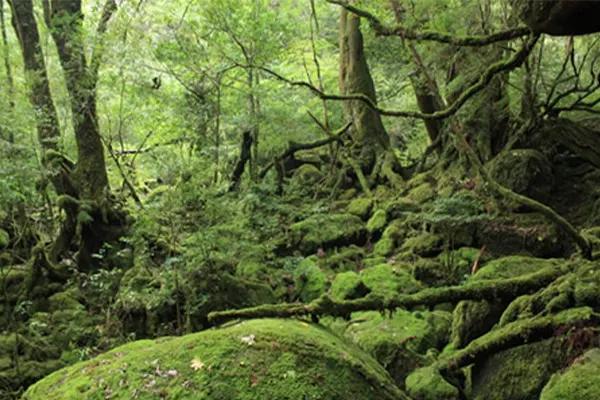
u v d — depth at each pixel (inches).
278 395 92.9
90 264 306.0
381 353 169.8
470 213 263.1
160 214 267.4
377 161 395.9
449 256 257.0
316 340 107.1
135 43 336.2
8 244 302.4
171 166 257.4
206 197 260.8
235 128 415.2
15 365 206.8
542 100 327.6
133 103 363.3
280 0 458.9
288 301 257.3
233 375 95.2
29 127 285.6
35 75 316.8
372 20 168.2
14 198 243.4
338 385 98.5
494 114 305.4
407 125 558.6
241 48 374.6
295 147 426.0
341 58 430.9
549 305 126.0
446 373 139.1
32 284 267.6
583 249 157.9
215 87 364.2
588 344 109.3
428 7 223.1
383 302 141.9
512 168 265.6
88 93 312.5
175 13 393.4
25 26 321.4
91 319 247.9
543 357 117.6
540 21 69.4
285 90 422.9
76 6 322.7
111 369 101.3
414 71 313.4
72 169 319.6
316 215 327.3
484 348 131.7
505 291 145.0
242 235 283.3
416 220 299.6
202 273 231.8
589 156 283.9
